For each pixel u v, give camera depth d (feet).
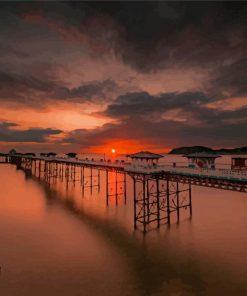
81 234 78.79
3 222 90.94
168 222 90.33
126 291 47.24
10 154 429.79
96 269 55.77
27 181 208.03
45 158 228.02
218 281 51.67
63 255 62.80
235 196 151.02
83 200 131.95
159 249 67.62
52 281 50.11
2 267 55.72
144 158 107.04
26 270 54.54
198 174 73.20
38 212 106.22
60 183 199.62
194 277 53.11
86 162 152.05
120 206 118.21
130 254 64.08
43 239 73.87
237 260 61.11
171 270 56.13
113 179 250.98
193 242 72.49
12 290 46.83
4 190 161.79
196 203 127.65
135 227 85.87
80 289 47.52
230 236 77.46
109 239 74.74
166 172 84.99
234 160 85.40
